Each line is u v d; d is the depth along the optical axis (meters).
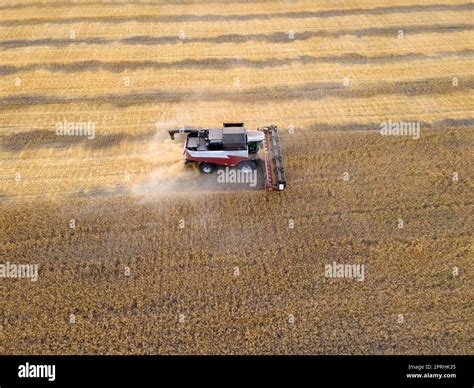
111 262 14.75
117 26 27.27
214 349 12.79
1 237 15.48
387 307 13.62
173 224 15.91
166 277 14.34
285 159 18.39
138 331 13.16
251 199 16.77
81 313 13.54
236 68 23.70
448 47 25.23
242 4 29.73
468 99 21.47
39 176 17.72
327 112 20.86
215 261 14.77
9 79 22.83
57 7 29.19
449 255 14.95
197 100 21.61
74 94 21.94
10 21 27.55
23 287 14.10
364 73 23.28
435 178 17.53
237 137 16.92
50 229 15.72
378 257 14.91
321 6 29.45
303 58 24.48
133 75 23.17
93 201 16.72
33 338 13.04
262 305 13.67
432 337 13.00
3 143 19.22
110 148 19.03
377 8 29.12
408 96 21.73
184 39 26.06
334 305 13.66
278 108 21.09
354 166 18.06
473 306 13.62
